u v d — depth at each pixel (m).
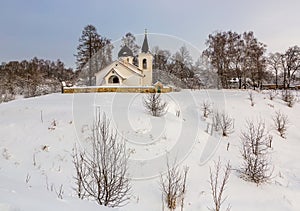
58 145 7.94
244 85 34.88
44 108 11.34
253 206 5.98
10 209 2.26
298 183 7.70
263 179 7.42
